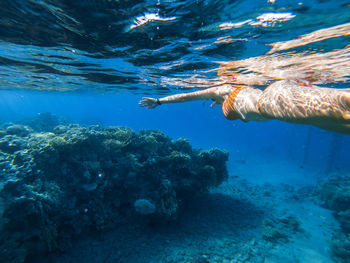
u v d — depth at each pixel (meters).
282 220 12.52
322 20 5.20
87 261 7.59
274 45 6.91
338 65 9.03
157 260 8.11
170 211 10.00
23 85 20.64
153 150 13.06
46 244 7.16
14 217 6.43
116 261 7.82
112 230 9.40
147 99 3.00
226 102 2.23
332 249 9.76
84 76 13.69
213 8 4.90
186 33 6.33
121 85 17.02
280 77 11.31
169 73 11.73
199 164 14.64
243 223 11.82
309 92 1.16
